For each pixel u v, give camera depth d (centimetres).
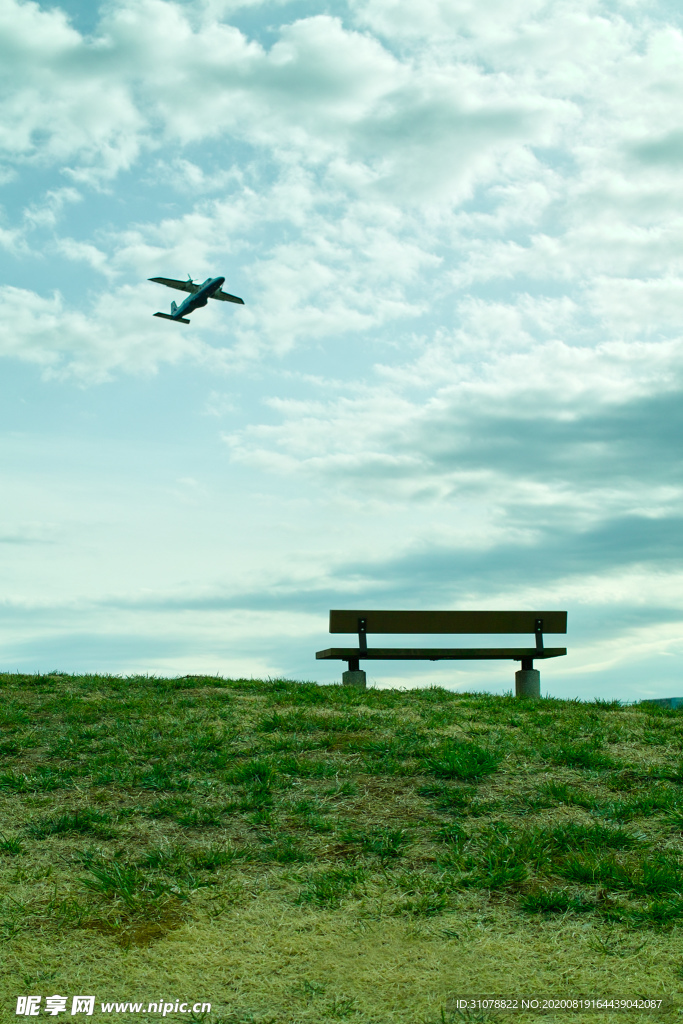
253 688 1005
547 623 1117
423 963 346
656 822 518
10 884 424
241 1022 301
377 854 472
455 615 1094
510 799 563
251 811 551
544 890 412
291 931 376
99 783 607
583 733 745
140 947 359
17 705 878
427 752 660
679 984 323
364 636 1068
